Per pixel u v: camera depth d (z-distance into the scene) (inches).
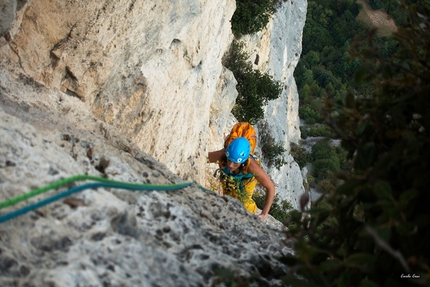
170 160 489.1
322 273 130.7
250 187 236.4
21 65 288.5
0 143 131.0
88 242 115.6
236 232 173.9
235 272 130.5
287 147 1359.5
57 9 298.4
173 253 133.4
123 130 397.1
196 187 201.6
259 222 198.7
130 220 130.3
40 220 116.3
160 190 165.2
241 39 1021.2
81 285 103.4
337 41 2866.6
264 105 1091.3
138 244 121.7
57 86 315.6
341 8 2972.4
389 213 112.2
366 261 112.9
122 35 353.1
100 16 326.6
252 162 231.9
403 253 117.2
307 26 2842.0
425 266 102.3
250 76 1023.6
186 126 511.2
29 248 111.0
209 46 555.8
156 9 386.6
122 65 370.6
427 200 124.0
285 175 1263.5
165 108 448.5
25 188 123.4
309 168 1980.8
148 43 395.2
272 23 1163.3
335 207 131.1
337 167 1964.8
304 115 2369.6
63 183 126.5
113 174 155.4
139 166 180.7
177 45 458.9
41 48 297.9
